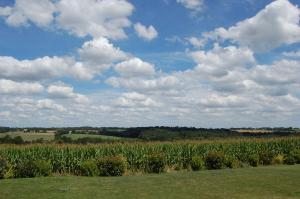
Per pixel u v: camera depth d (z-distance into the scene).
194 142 37.16
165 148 34.00
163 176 24.17
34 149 29.42
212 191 18.09
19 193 17.34
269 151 37.53
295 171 26.12
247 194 17.39
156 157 30.34
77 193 17.42
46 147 30.02
